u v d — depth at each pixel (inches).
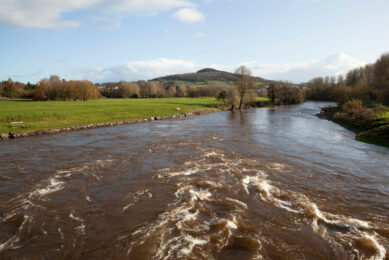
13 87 4407.0
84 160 677.3
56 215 386.9
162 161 663.8
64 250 306.3
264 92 5812.0
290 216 378.3
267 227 349.7
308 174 562.6
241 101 2714.1
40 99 3715.6
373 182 516.4
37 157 708.7
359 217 376.8
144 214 387.9
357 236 328.5
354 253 295.6
